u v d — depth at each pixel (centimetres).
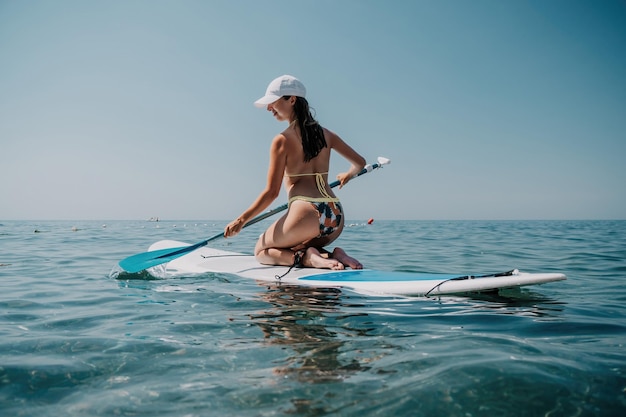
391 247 869
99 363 171
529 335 209
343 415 127
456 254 717
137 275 419
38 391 146
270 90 384
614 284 387
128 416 128
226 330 217
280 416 126
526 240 1095
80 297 314
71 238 1138
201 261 458
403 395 138
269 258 412
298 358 174
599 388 143
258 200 382
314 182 388
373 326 225
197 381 152
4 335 212
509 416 126
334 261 375
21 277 426
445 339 200
